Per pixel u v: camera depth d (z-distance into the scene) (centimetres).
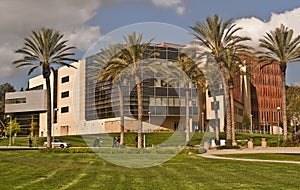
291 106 9356
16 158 2758
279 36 4072
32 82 10100
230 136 3984
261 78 10050
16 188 1312
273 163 2247
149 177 1589
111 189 1276
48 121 4128
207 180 1498
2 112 11094
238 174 1711
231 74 4244
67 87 7294
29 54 4072
